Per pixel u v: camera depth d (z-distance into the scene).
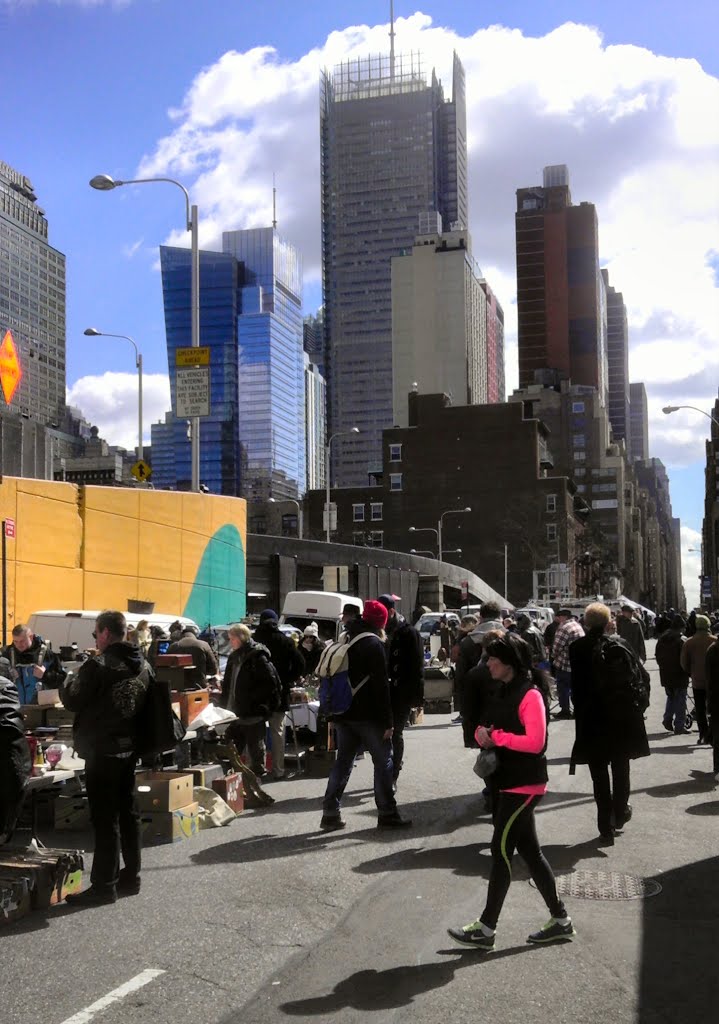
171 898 6.68
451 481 111.00
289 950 5.61
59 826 8.88
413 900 6.59
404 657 10.53
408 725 17.89
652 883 6.95
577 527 119.19
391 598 11.45
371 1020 4.59
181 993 4.95
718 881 6.98
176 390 25.27
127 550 25.58
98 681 6.63
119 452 182.25
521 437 109.62
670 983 5.06
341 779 8.96
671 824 8.89
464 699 8.95
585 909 6.35
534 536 107.75
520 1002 4.80
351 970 5.26
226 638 20.58
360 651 8.95
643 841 8.23
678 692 15.88
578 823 9.00
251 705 10.67
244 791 10.02
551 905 5.70
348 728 8.98
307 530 115.31
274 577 42.62
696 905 6.41
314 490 115.00
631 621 16.58
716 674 11.09
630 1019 4.60
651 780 11.26
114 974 5.22
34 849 6.83
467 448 110.94
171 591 27.25
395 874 7.28
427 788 11.01
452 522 110.50
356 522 113.31
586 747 8.21
